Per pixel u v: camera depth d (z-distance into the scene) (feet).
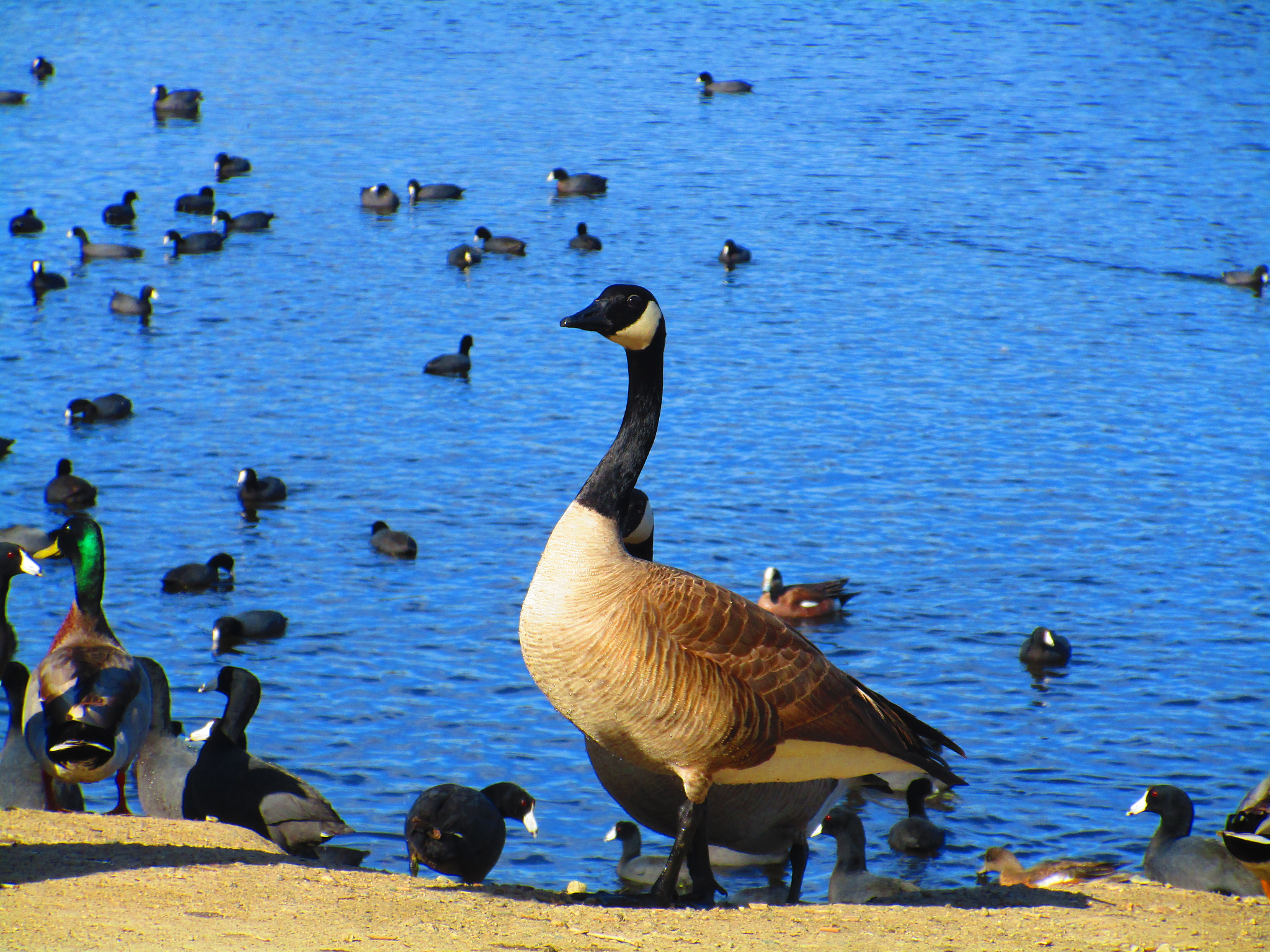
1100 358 125.49
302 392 114.62
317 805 45.83
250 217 169.89
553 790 58.03
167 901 27.07
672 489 93.86
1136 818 56.54
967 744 62.95
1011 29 311.88
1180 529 87.97
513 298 146.00
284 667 69.77
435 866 40.68
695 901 30.27
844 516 89.86
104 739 40.50
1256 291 148.66
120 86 244.83
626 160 207.82
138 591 79.00
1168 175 197.36
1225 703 66.44
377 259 160.25
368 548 85.10
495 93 249.34
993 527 88.28
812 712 28.81
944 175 198.08
